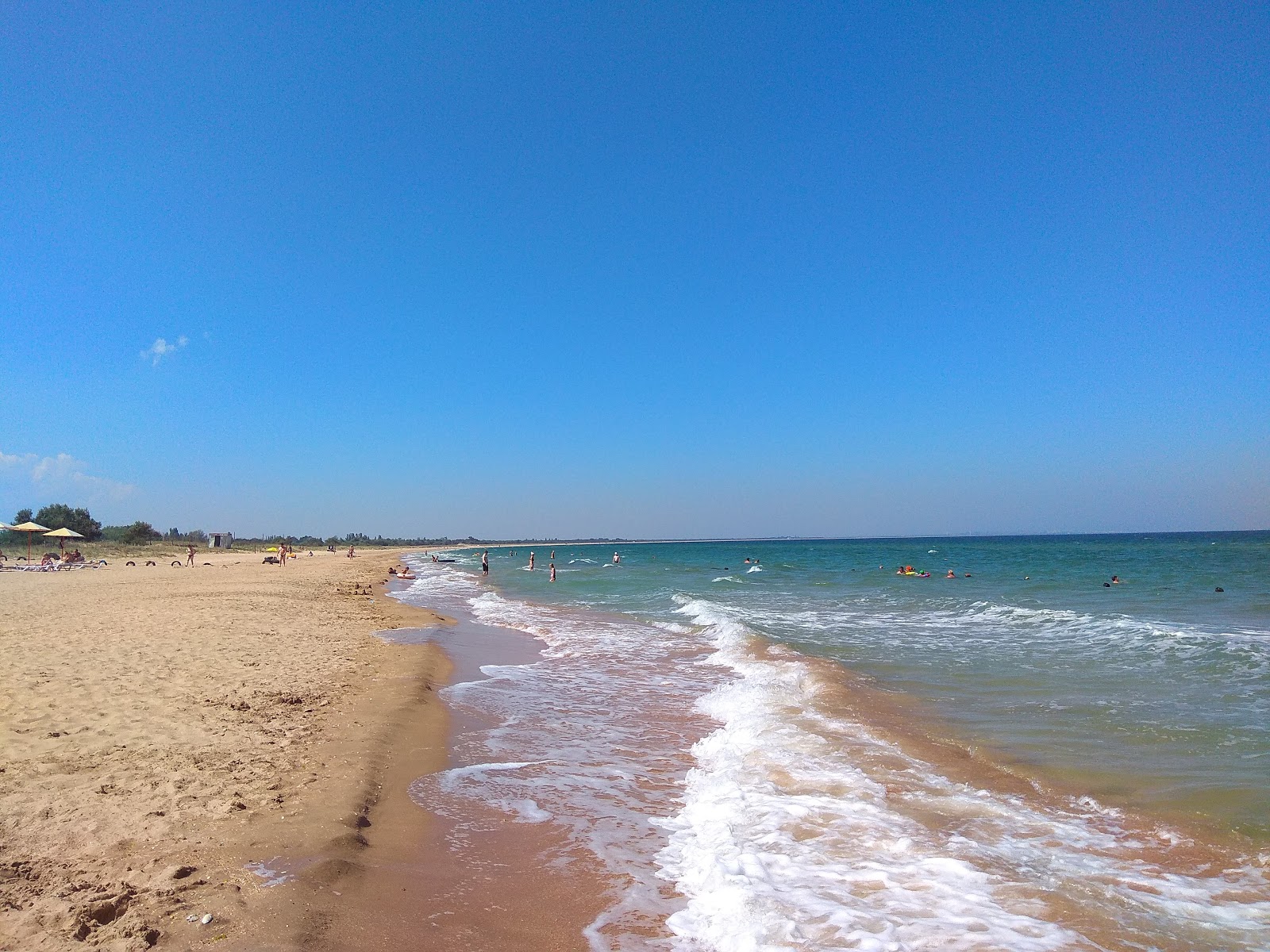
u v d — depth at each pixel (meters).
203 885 4.24
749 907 4.27
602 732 8.66
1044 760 7.18
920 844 5.21
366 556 88.75
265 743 7.17
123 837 4.85
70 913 3.82
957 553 75.00
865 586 32.59
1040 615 19.25
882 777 6.71
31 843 4.71
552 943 3.95
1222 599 23.95
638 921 4.21
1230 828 5.48
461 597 30.08
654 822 5.82
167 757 6.58
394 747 7.52
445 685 11.20
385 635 16.28
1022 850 5.12
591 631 18.27
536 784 6.72
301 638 14.72
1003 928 4.05
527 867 4.93
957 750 7.54
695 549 152.75
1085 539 172.88
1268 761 7.01
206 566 46.75
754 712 9.27
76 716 7.78
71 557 42.59
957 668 12.29
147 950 3.52
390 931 3.97
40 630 14.23
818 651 14.20
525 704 10.07
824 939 3.91
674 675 12.30
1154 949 3.86
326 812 5.50
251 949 3.58
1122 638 15.38
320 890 4.29
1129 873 4.77
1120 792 6.28
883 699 9.95
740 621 18.91
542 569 57.16
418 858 4.99
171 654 11.95
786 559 71.88
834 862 4.93
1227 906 4.34
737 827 5.55
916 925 4.07
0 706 8.11
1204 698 9.74
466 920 4.16
